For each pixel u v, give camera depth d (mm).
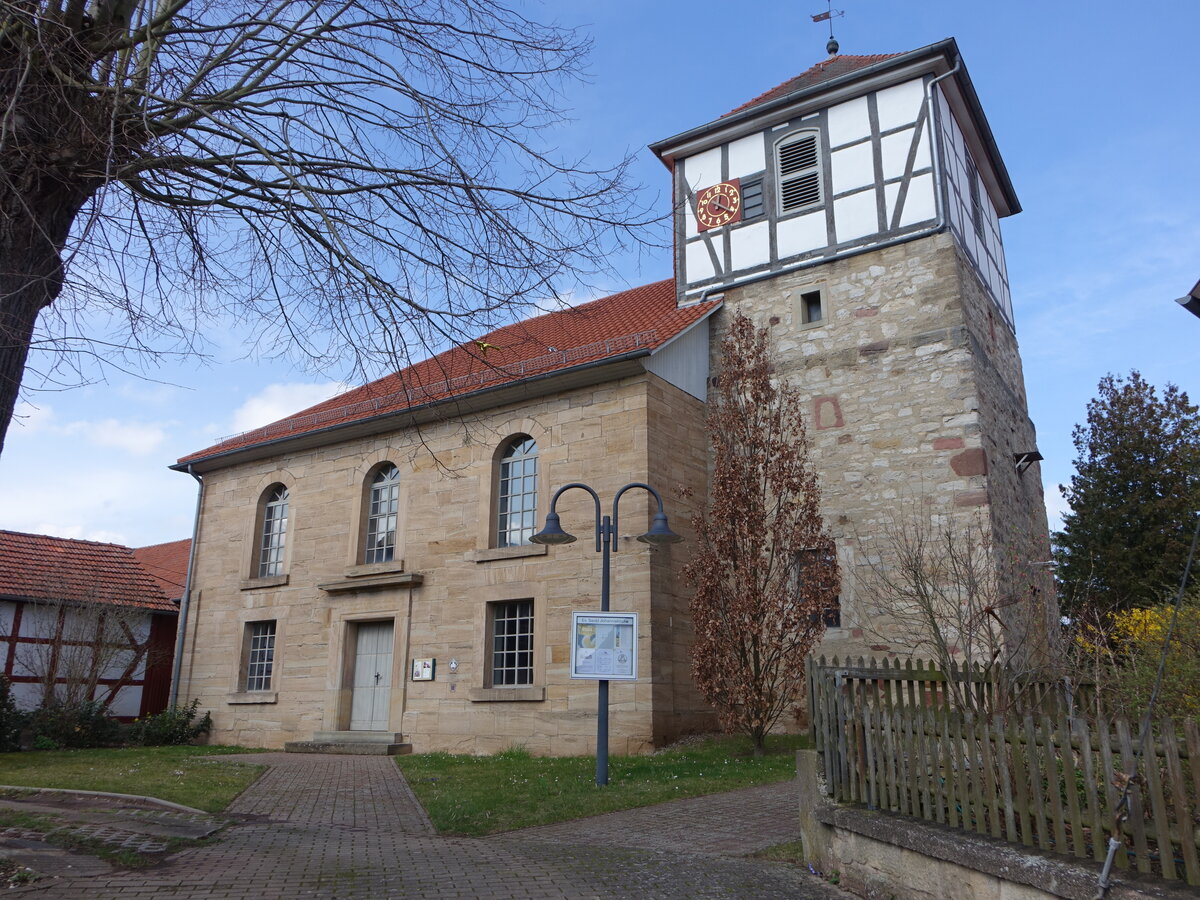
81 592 19766
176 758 14516
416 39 6520
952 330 14781
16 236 5738
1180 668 6027
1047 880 4297
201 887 5914
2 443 5562
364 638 17125
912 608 13570
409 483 16984
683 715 13945
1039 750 4660
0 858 6324
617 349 15227
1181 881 3885
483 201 6473
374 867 6590
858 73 16359
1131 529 22016
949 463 14289
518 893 5828
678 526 14695
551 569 14766
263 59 6492
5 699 16516
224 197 6609
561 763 12414
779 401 13898
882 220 15922
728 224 17719
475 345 6754
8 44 5758
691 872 6355
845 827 5953
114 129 5789
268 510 19578
